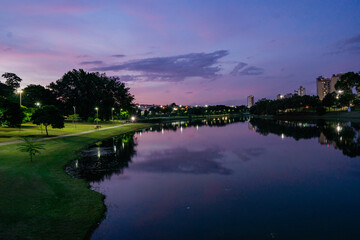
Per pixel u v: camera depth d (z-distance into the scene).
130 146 39.69
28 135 44.06
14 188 15.83
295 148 35.28
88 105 106.38
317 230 11.66
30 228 11.06
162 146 39.59
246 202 15.24
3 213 12.12
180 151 34.56
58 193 15.79
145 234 11.31
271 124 90.88
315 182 19.23
